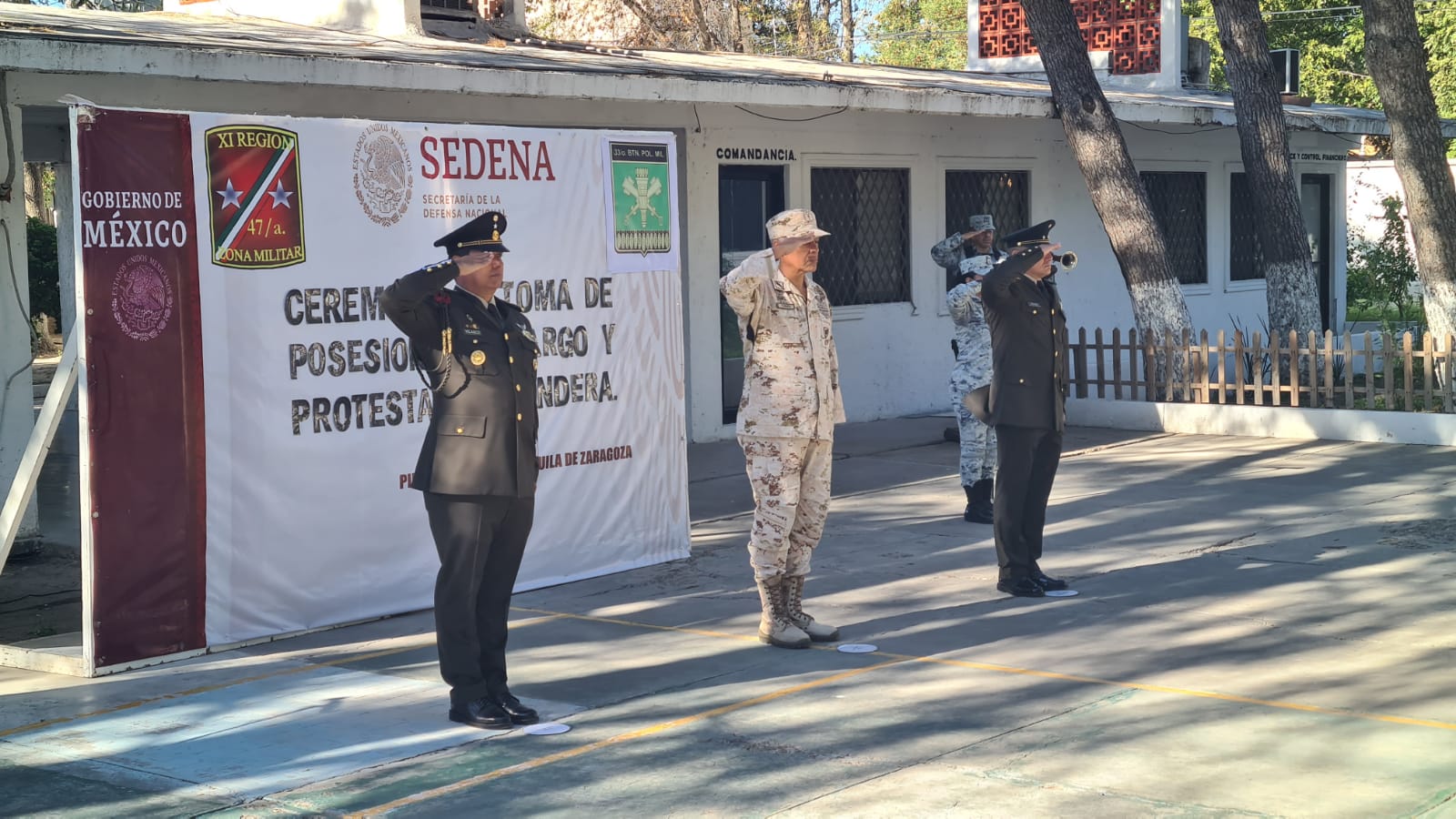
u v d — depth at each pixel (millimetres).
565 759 5215
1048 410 7488
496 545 5719
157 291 6512
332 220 7211
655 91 11484
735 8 27859
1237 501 10242
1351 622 6945
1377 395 14227
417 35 13180
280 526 7078
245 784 5020
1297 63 22609
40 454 6492
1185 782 4828
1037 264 7469
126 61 8602
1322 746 5176
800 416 6566
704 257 14055
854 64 18188
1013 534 7609
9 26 8602
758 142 14422
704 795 4809
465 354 5574
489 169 7871
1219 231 20641
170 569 6672
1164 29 19891
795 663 6469
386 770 5133
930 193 16359
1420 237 14836
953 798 4719
